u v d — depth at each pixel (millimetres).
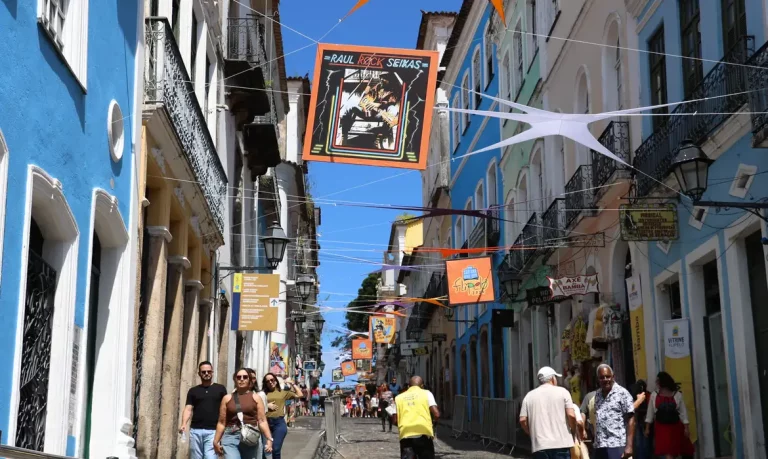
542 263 19797
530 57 22828
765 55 9938
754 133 9797
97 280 9602
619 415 9695
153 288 11289
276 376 12391
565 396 9141
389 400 28109
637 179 13906
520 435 18422
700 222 12203
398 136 10297
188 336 13938
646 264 14320
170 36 11039
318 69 10430
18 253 6566
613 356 15766
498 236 26094
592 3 17250
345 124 10305
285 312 33281
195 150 12641
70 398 8078
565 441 9016
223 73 17734
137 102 10219
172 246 12617
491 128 27672
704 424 12258
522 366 23359
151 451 10844
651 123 14070
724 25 11695
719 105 11172
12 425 6414
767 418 10797
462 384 33031
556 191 20391
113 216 9273
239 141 20688
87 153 8367
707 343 12406
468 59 31250
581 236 17312
